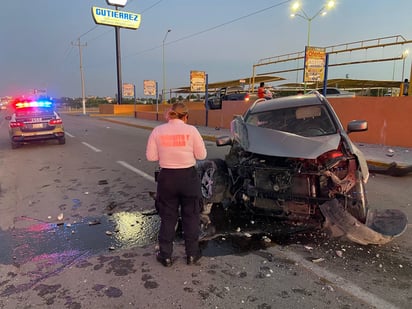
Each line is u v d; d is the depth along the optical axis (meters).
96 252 3.51
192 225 3.21
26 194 5.72
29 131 11.22
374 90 38.28
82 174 7.25
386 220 3.77
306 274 3.01
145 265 3.22
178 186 3.08
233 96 19.50
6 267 3.18
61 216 4.54
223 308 2.52
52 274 3.05
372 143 10.55
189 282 2.90
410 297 2.63
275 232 3.95
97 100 70.31
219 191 4.41
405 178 6.60
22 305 2.57
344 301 2.59
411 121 9.52
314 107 4.86
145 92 30.92
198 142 3.12
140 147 11.54
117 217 4.55
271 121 4.88
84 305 2.57
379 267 3.11
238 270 3.10
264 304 2.57
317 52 12.83
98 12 38.31
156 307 2.54
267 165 3.97
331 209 3.53
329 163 3.69
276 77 28.81
